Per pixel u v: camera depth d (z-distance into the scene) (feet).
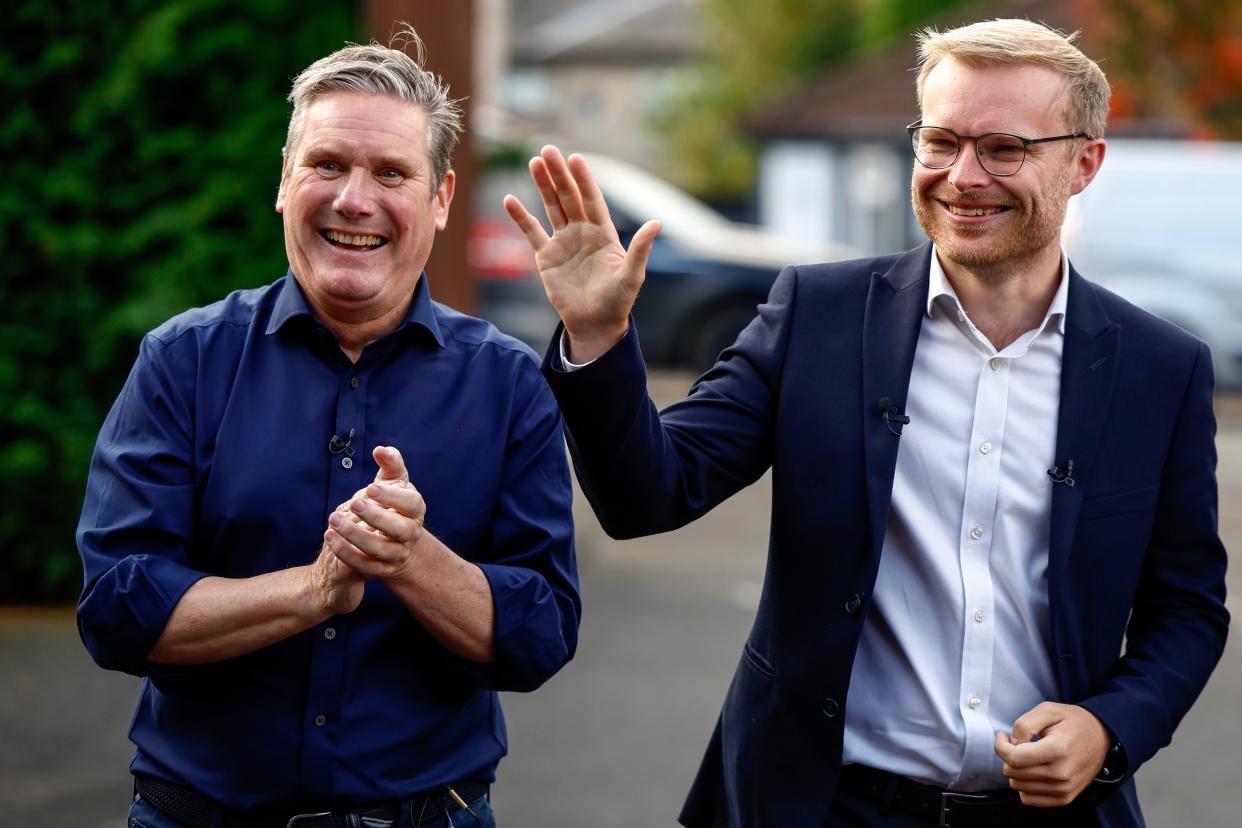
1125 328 8.41
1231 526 28.27
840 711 8.21
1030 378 8.37
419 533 7.29
